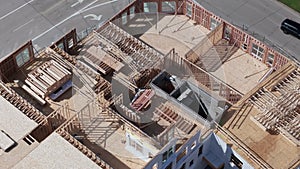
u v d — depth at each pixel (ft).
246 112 163.84
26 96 167.32
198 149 161.68
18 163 139.95
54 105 165.17
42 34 240.12
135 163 150.41
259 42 181.37
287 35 243.19
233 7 253.44
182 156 156.15
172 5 200.54
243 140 158.71
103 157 151.12
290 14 252.01
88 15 248.11
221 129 160.25
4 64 168.25
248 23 247.50
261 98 166.40
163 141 149.59
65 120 159.53
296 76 172.14
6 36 238.89
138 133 149.18
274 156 155.84
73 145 146.20
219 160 168.14
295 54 236.84
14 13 247.29
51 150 143.02
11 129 150.61
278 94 168.25
